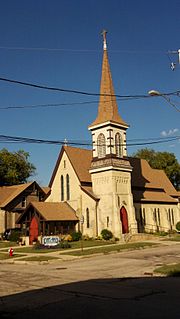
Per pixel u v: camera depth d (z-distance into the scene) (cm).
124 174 4991
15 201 5788
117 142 5009
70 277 1986
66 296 1416
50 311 1177
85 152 5659
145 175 6178
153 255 3086
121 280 1831
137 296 1379
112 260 2850
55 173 5541
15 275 2144
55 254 3403
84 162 5475
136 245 3881
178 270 2055
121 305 1224
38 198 6072
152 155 8712
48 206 4909
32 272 2292
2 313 1172
